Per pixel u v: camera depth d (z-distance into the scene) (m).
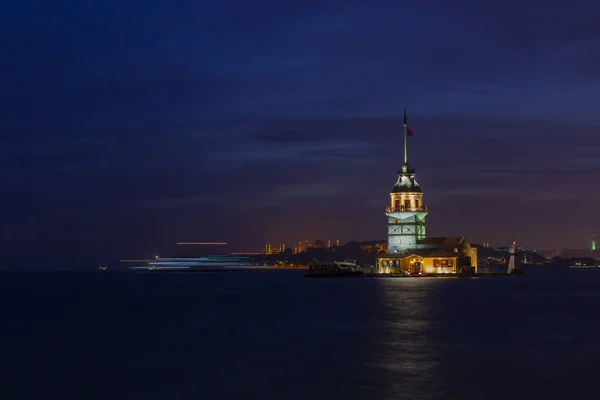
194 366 61.19
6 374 58.56
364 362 61.94
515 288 187.25
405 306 120.38
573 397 48.88
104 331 87.56
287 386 52.78
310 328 87.75
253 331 85.44
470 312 108.25
